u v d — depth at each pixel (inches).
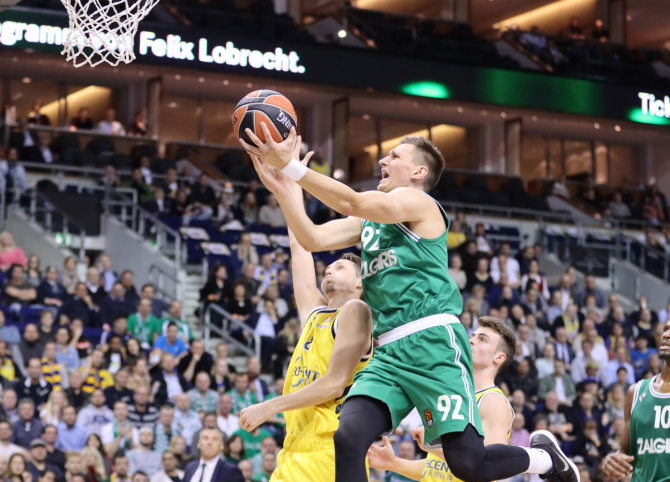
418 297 168.1
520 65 901.8
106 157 775.7
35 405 441.4
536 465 175.0
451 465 166.4
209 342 578.2
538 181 1007.0
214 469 345.4
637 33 1154.7
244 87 924.0
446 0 1043.3
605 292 823.1
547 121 1020.5
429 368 165.8
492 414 210.7
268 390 502.3
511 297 653.3
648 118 946.1
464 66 874.1
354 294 189.6
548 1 1083.9
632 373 628.4
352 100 957.2
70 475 406.9
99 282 583.5
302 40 810.8
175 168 806.5
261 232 720.3
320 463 183.3
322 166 879.1
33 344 475.8
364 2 1058.7
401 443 449.1
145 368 465.4
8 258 577.6
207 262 663.1
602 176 1103.6
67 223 661.9
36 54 775.7
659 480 210.7
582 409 551.5
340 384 176.6
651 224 939.3
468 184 935.7
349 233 178.1
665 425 210.4
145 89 896.3
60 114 895.1
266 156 154.1
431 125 1043.3
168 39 753.6
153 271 661.3
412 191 168.2
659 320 729.0
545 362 596.4
